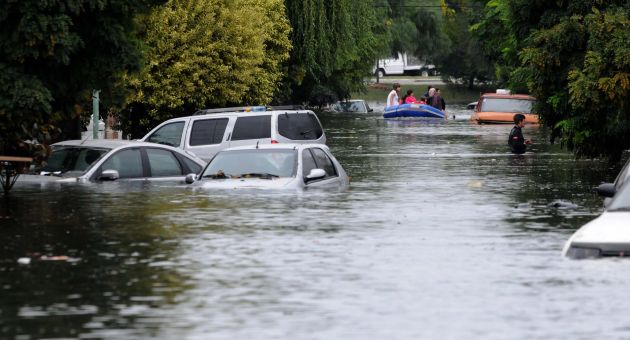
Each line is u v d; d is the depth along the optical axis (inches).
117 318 877.2
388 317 877.2
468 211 1605.6
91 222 1439.5
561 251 1194.6
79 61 1852.9
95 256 1170.0
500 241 1278.3
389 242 1267.2
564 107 2351.1
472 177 2324.1
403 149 3356.3
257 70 3533.5
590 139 2352.4
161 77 3265.3
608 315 876.0
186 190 1766.7
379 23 6417.3
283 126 2383.1
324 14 4488.2
